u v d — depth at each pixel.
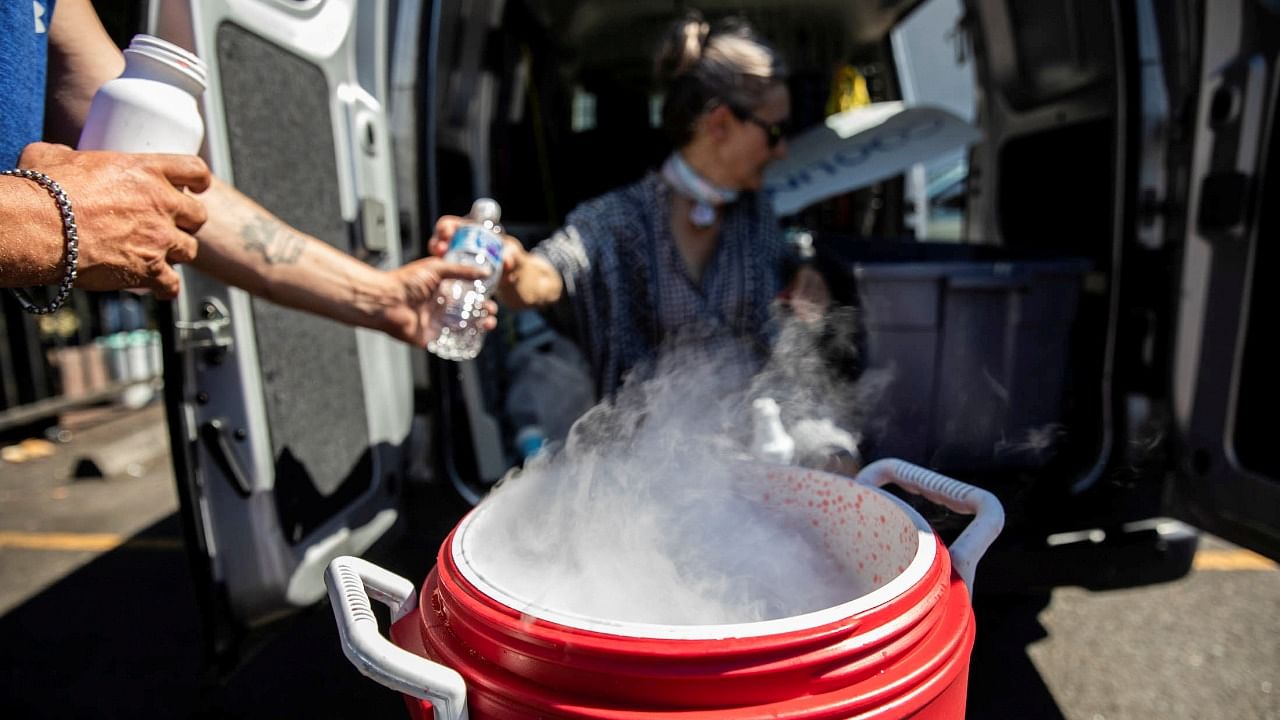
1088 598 2.30
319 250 1.35
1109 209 1.81
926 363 1.76
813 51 3.40
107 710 1.89
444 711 0.62
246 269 1.29
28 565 2.84
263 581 1.44
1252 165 1.57
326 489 1.63
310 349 1.60
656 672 0.56
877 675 0.60
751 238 1.94
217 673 1.42
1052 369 1.79
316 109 1.62
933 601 0.66
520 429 2.33
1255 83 1.56
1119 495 1.75
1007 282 1.72
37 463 4.16
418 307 1.46
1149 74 1.73
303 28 1.57
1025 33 2.50
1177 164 1.73
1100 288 1.83
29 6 1.00
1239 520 1.63
